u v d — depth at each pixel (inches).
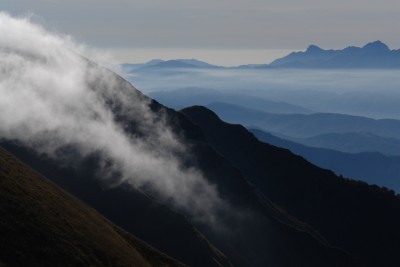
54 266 1948.8
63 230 2276.1
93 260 2230.6
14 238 1929.1
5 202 2132.1
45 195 2600.9
